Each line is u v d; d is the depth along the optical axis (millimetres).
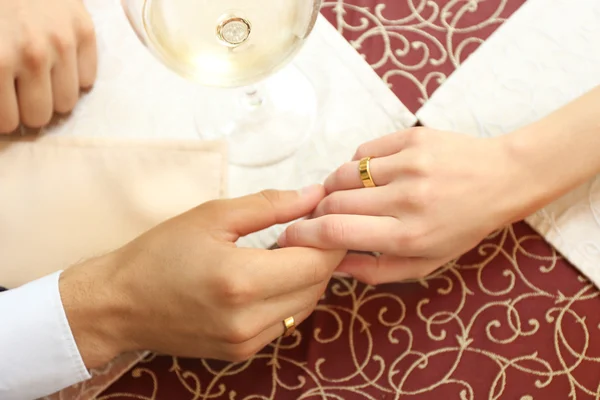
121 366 651
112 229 669
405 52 713
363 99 703
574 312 661
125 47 708
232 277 612
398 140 665
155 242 633
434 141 656
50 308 626
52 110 682
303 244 646
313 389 653
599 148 659
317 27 718
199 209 645
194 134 694
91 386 648
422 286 670
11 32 643
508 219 658
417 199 642
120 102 698
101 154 681
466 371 654
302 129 697
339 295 671
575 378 650
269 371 657
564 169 659
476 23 717
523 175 657
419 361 657
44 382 634
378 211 650
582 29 710
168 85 704
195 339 632
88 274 635
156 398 651
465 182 648
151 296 623
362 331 664
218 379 655
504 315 663
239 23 635
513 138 665
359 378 655
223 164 683
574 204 674
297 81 708
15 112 665
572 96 695
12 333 623
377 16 720
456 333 661
